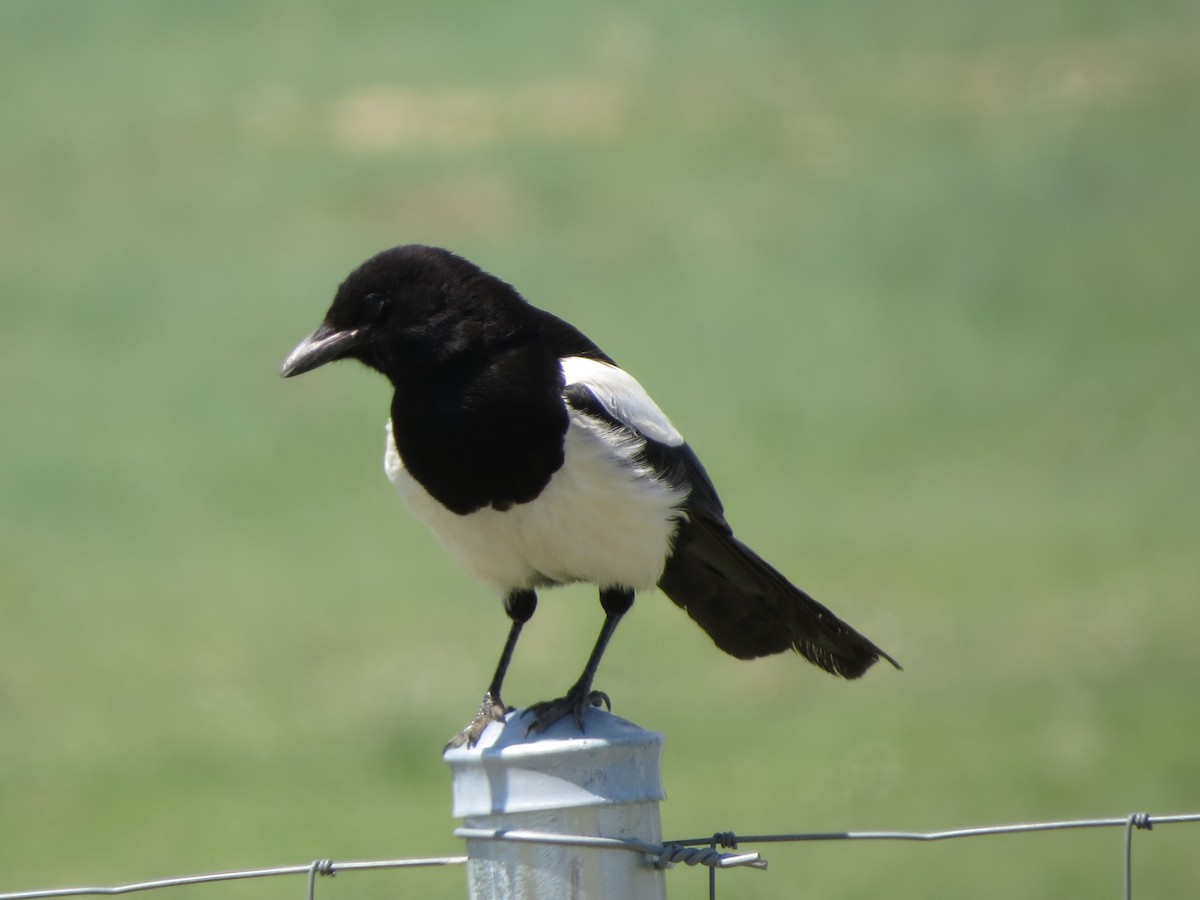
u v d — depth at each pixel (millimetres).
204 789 12430
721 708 13445
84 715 13867
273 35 40656
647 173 31172
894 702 13281
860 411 21625
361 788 12273
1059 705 12883
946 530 17359
